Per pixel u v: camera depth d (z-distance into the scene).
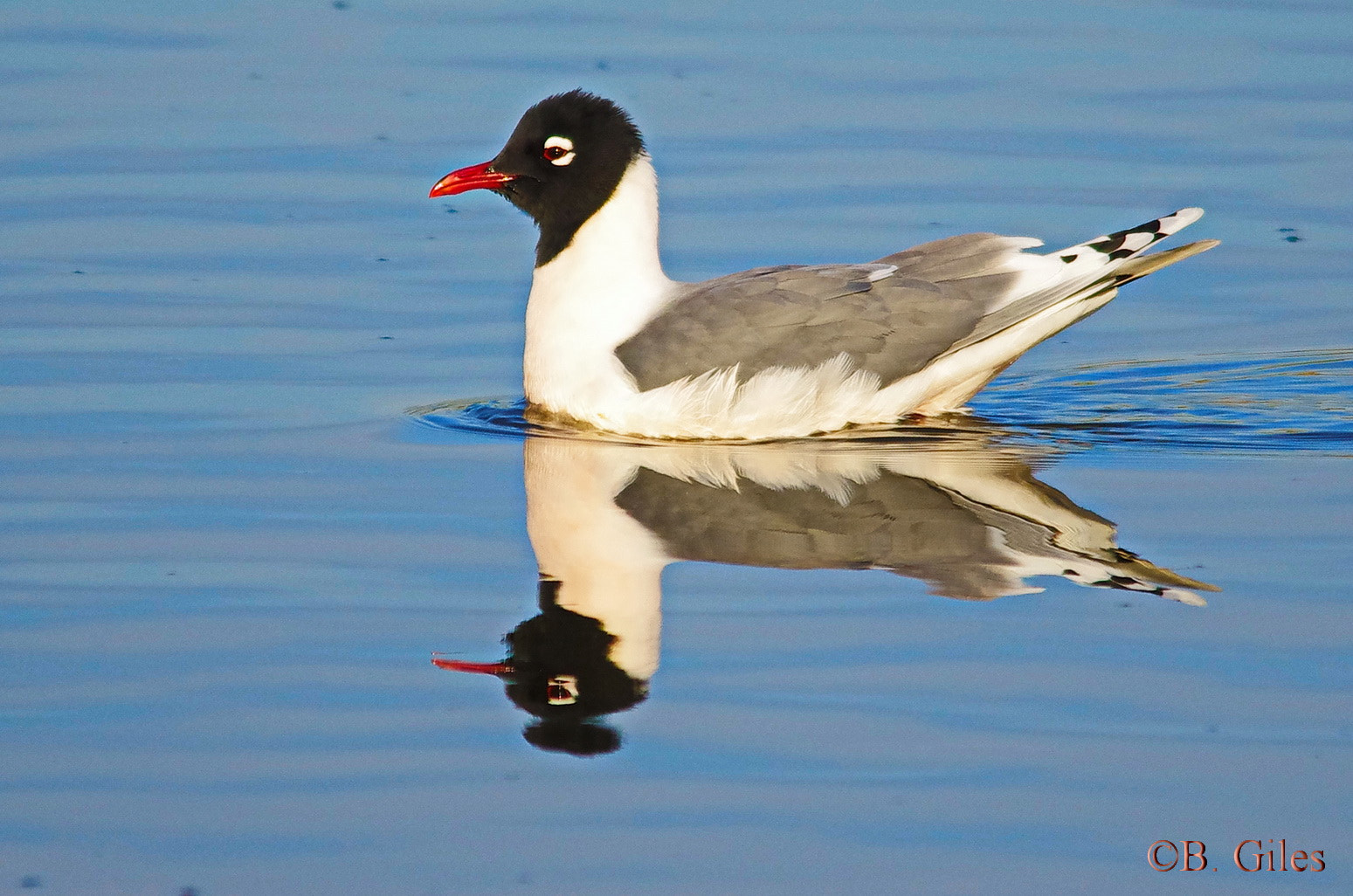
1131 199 18.75
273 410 14.16
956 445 13.41
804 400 13.48
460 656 9.91
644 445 13.48
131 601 10.56
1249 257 17.78
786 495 12.19
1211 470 12.70
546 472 12.76
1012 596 10.47
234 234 18.19
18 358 15.10
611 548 11.27
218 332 15.91
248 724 9.19
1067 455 13.12
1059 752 8.79
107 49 23.05
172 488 12.38
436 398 14.62
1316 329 16.28
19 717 9.19
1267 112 21.00
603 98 14.42
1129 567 10.85
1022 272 13.85
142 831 8.23
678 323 13.69
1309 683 9.34
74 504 12.06
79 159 19.83
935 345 13.61
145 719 9.21
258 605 10.51
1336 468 12.67
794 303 13.59
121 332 15.80
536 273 14.57
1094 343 16.28
